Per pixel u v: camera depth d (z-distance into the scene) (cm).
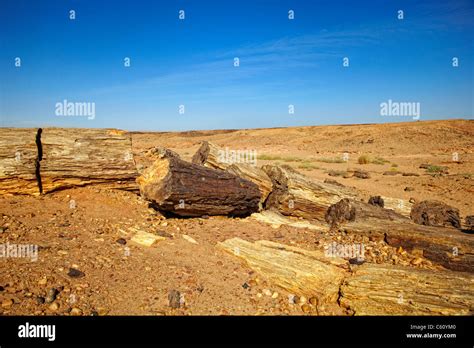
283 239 754
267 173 1016
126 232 695
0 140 791
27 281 471
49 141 844
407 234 695
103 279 512
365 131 5791
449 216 880
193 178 769
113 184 899
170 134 9531
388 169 2416
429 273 544
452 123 5300
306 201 934
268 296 529
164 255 621
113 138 905
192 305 486
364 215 841
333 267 586
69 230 660
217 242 703
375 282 525
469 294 490
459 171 2225
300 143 5794
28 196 798
